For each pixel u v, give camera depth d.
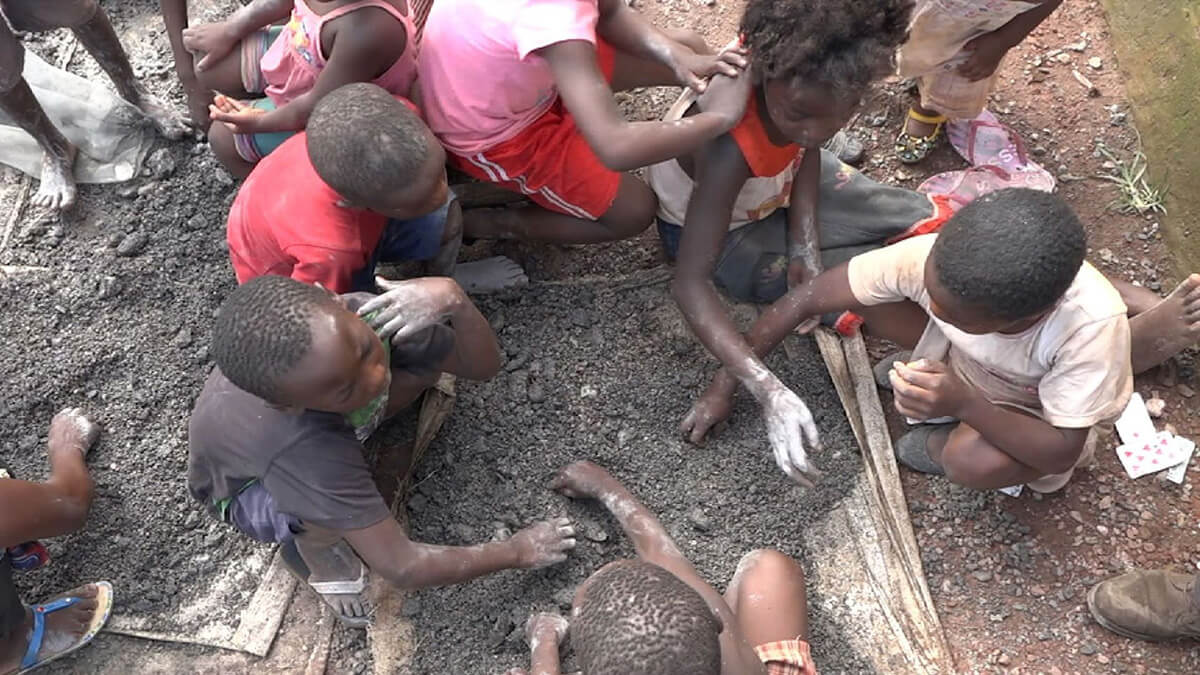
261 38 2.77
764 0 2.10
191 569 2.55
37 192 3.06
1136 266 2.94
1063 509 2.59
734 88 2.23
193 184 3.09
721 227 2.48
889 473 2.62
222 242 2.99
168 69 3.31
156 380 2.78
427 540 2.56
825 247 2.82
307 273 2.37
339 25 2.32
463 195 2.97
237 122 2.56
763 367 2.50
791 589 2.34
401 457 2.66
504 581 2.50
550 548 2.41
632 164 2.21
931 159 3.15
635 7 3.39
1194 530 2.55
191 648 2.47
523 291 2.90
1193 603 2.31
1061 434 2.25
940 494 2.63
